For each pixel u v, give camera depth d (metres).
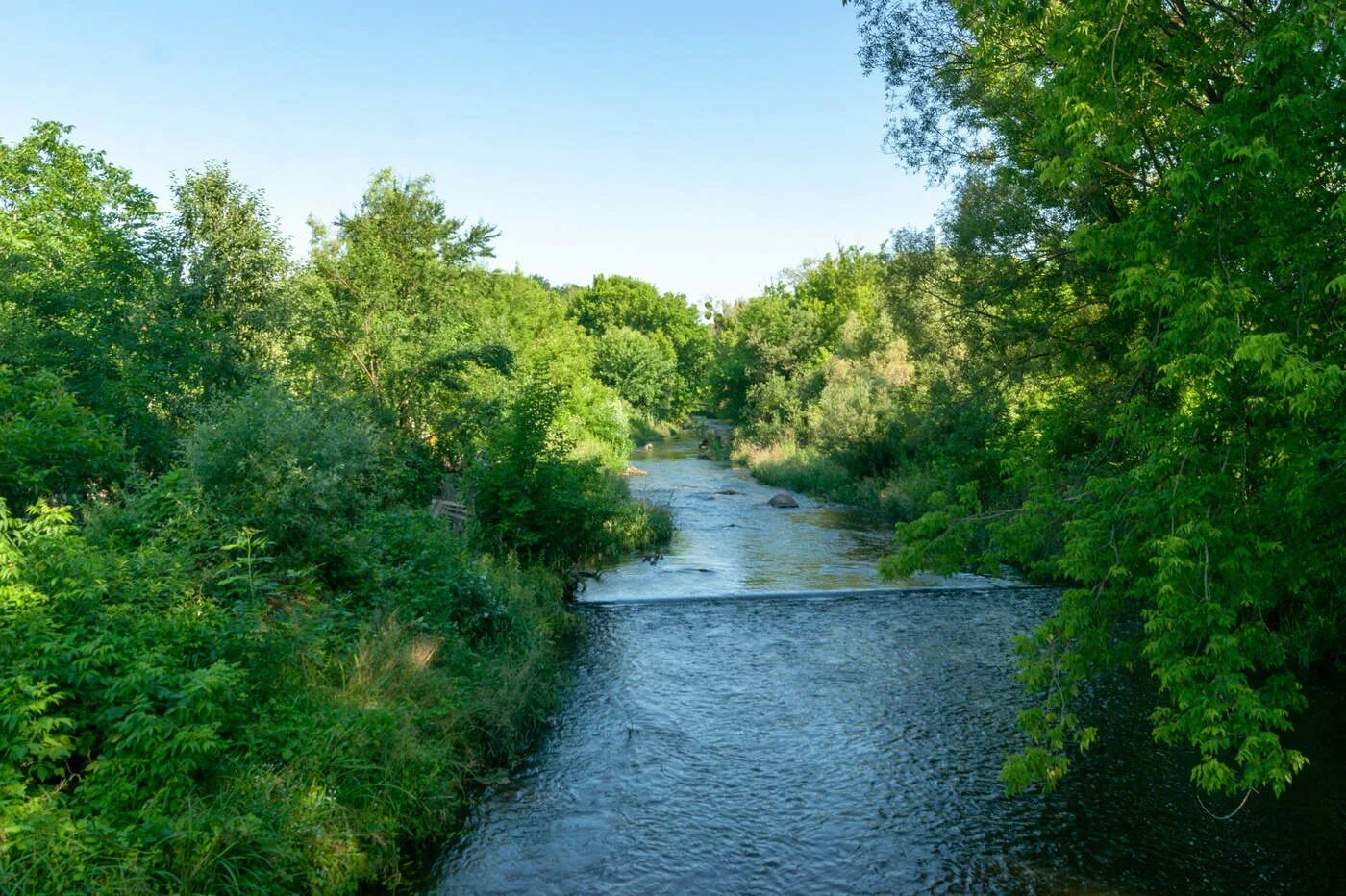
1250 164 5.90
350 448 11.75
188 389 15.12
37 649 6.18
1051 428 18.86
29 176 20.28
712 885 6.92
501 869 7.07
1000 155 18.56
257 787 6.41
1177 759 9.31
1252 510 6.79
